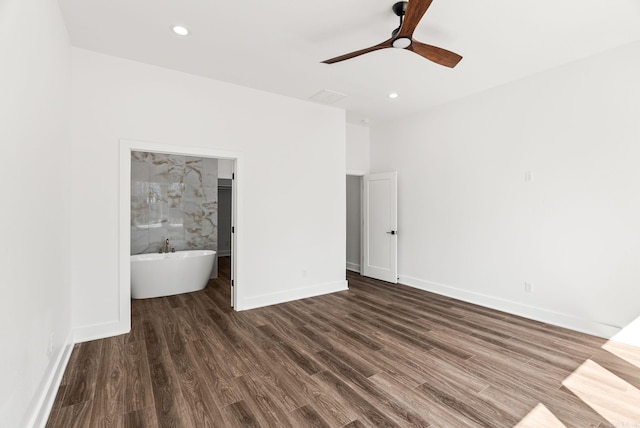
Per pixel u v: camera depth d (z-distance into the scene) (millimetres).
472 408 1926
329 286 4609
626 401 1999
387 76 3547
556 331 3156
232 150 3742
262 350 2717
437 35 2682
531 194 3533
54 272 2166
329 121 4590
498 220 3850
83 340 2881
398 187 5195
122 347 2758
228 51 2977
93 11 2357
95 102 2969
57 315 2244
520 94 3615
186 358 2564
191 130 3473
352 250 6305
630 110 2840
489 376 2299
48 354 1979
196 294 4539
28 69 1624
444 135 4473
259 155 3949
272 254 4066
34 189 1724
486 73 3463
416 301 4195
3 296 1303
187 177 5551
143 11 2361
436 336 3035
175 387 2146
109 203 3021
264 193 3990
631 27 2568
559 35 2688
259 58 3117
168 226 5402
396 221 5109
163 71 3316
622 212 2895
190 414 1868
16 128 1457
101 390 2105
